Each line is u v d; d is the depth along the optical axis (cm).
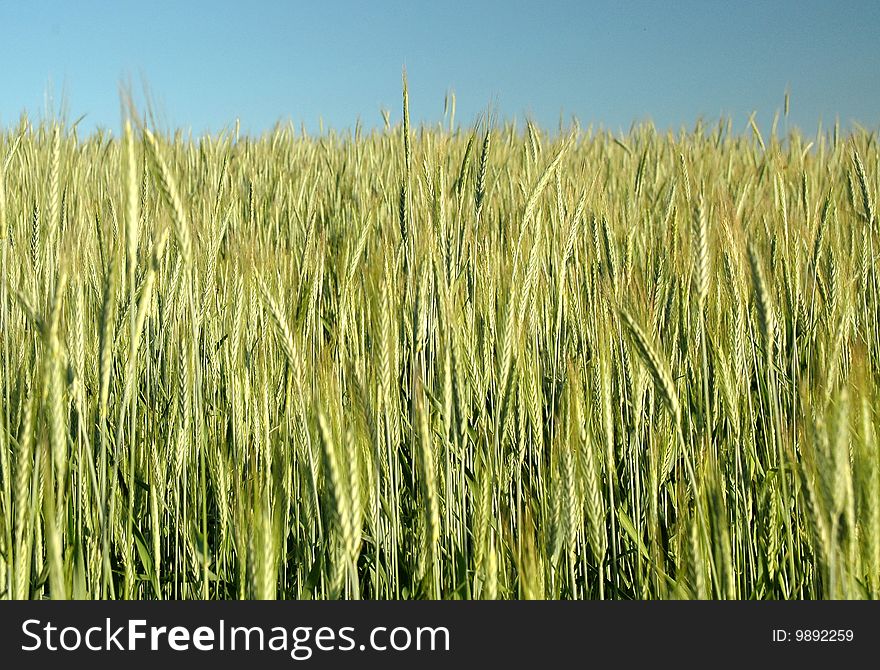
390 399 255
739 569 270
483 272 336
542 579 229
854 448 212
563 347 353
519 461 275
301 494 286
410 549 288
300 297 317
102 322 224
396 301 317
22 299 245
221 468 270
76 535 246
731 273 285
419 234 340
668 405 225
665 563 265
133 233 224
